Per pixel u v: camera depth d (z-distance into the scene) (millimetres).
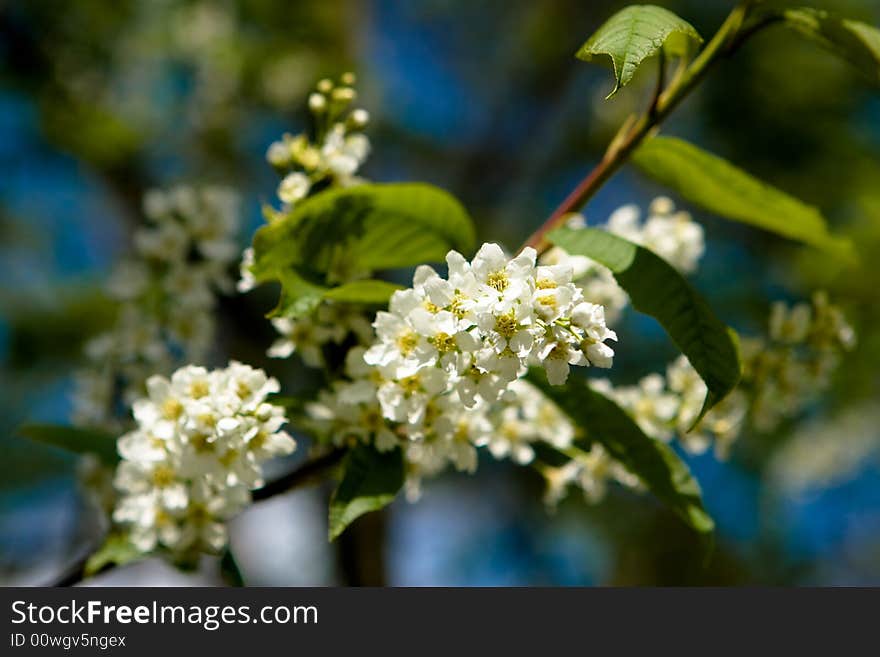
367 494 1787
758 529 6914
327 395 1918
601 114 7324
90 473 2438
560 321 1453
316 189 2123
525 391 2195
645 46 1481
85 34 6633
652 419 2283
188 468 1770
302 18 7086
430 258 2096
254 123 7254
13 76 6496
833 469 6082
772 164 6352
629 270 1699
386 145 8039
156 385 1817
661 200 2490
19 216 7023
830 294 4879
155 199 2480
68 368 6461
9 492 6008
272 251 1899
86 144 6668
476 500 7434
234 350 5672
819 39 1917
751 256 6215
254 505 2096
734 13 1928
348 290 1845
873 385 5117
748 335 5867
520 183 8914
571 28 8758
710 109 6480
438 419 1806
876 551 7668
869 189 5816
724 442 2277
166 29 6883
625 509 7074
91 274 6762
